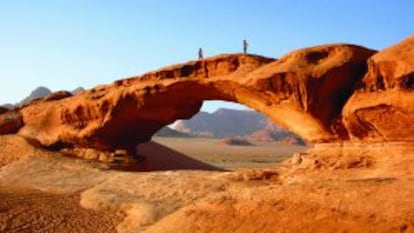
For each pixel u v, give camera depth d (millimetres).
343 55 17141
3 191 20234
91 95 26906
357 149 17016
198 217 11555
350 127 16703
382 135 15859
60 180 22031
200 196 16797
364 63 17359
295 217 9883
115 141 27625
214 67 21922
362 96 16125
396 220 8477
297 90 17625
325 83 17016
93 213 16406
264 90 18984
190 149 78438
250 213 10719
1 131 30047
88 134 26797
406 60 14352
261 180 18297
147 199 17375
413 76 14219
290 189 11102
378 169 15242
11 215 15625
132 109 25141
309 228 9359
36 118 29891
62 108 28188
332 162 17000
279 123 20344
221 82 21141
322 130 17984
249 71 20062
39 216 15758
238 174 19109
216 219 11094
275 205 10609
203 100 24672
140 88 23844
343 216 9234
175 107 25172
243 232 10156
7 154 26609
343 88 17531
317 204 10016
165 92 23344
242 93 20891
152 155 37031
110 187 19781
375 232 8422
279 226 9820
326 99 17391
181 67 22969
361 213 9109
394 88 14812
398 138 15320
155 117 25859
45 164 24656
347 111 16438
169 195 17547
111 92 25516
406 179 11688
